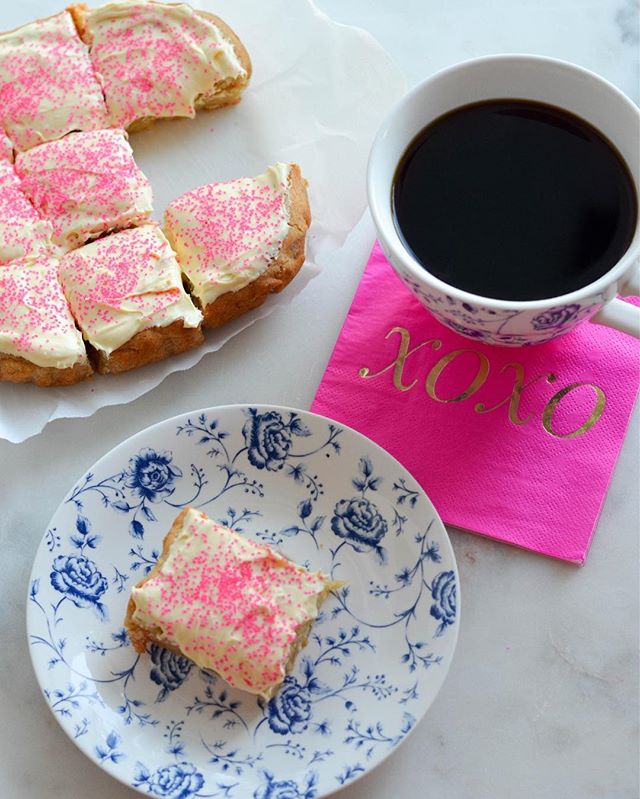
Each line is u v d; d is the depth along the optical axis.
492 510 0.58
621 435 0.58
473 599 0.58
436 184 0.56
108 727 0.55
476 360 0.60
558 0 0.65
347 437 0.58
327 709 0.56
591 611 0.57
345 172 0.64
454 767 0.56
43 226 0.61
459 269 0.55
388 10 0.65
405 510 0.57
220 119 0.65
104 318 0.59
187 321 0.59
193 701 0.56
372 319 0.61
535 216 0.55
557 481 0.58
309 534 0.58
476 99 0.56
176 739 0.55
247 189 0.61
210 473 0.59
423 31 0.65
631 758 0.56
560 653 0.57
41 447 0.60
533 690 0.57
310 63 0.65
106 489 0.58
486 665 0.57
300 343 0.61
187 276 0.61
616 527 0.58
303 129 0.64
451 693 0.57
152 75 0.63
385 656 0.56
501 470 0.58
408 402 0.59
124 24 0.64
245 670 0.54
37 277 0.60
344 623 0.57
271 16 0.65
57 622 0.56
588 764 0.56
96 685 0.56
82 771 0.57
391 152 0.56
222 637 0.54
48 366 0.59
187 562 0.56
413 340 0.60
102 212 0.62
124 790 0.56
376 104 0.64
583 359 0.59
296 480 0.58
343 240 0.62
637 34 0.64
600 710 0.57
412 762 0.56
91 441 0.60
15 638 0.58
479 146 0.56
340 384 0.60
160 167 0.64
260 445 0.58
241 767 0.55
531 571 0.58
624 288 0.54
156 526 0.58
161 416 0.60
